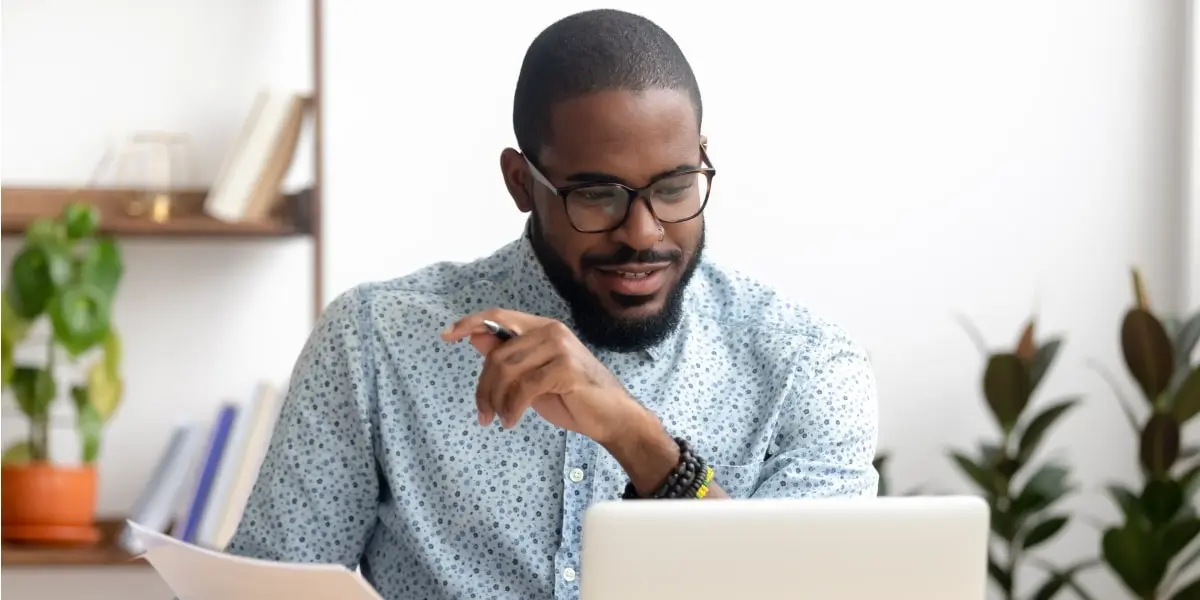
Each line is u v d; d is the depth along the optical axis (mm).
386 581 1881
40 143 3309
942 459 3447
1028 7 3467
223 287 3369
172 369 3359
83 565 3020
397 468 1837
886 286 3436
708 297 1962
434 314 1885
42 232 3029
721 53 3412
